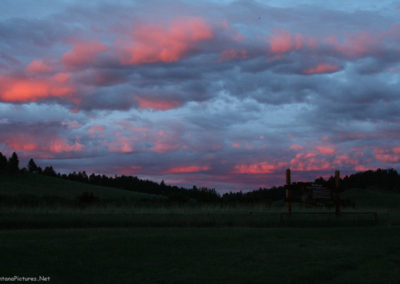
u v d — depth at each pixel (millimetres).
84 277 10133
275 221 22688
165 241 14680
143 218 23141
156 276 10227
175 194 43156
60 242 14266
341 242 15055
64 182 98125
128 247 13531
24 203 34312
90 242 14289
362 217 24516
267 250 13398
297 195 25172
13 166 98500
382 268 11188
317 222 22703
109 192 89375
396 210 33031
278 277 10102
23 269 10633
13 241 14383
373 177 94062
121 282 9727
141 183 151375
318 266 11203
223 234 16547
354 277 10234
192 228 19453
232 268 11008
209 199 41875
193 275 10281
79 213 26109
